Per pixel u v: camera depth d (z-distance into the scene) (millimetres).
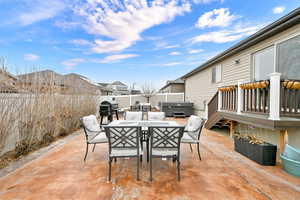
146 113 4688
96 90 8820
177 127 2535
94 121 3885
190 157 3508
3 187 2301
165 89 21547
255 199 2061
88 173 2732
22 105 3639
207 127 6391
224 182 2465
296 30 3578
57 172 2758
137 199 2047
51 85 4699
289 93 3047
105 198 2064
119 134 2594
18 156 3430
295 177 2617
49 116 4562
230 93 4664
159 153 2572
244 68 5570
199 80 9805
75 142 4625
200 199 2055
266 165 3051
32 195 2125
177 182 2457
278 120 2943
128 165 3072
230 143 4586
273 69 4277
